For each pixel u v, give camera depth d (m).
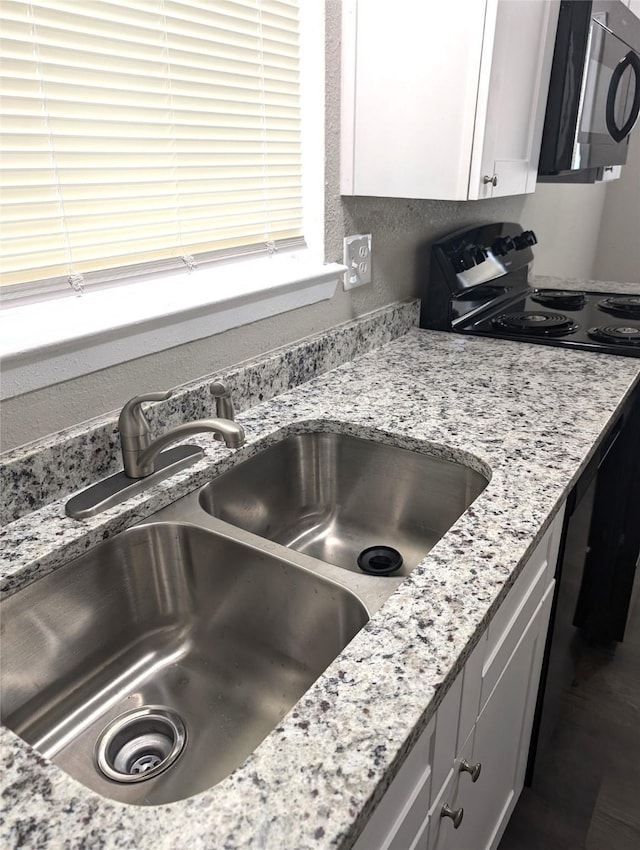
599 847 1.34
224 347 1.20
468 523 0.85
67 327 0.88
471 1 1.12
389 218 1.60
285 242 1.33
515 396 1.28
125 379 1.02
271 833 0.46
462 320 1.81
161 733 0.84
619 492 1.61
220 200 1.15
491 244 1.97
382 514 1.24
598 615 1.83
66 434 0.93
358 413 1.22
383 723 0.55
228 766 0.79
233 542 0.88
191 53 1.02
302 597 0.84
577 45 1.44
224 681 0.91
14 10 0.79
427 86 1.21
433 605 0.70
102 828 0.47
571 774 1.50
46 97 0.84
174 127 1.03
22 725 0.81
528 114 1.40
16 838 0.46
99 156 0.93
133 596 0.93
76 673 0.87
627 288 2.33
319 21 1.20
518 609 0.96
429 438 1.10
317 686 0.59
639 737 1.59
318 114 1.27
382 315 1.62
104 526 0.86
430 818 0.77
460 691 0.77
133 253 1.03
